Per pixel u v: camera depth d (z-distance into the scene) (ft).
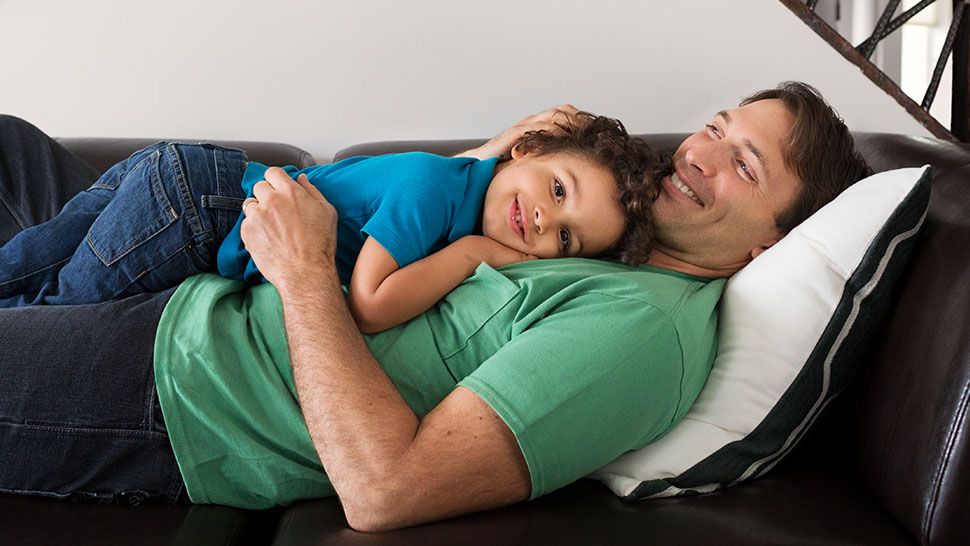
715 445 3.84
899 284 3.92
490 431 3.44
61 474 3.74
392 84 7.35
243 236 4.10
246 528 3.67
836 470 4.10
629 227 4.54
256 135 7.45
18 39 7.27
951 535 3.28
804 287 3.92
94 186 4.89
